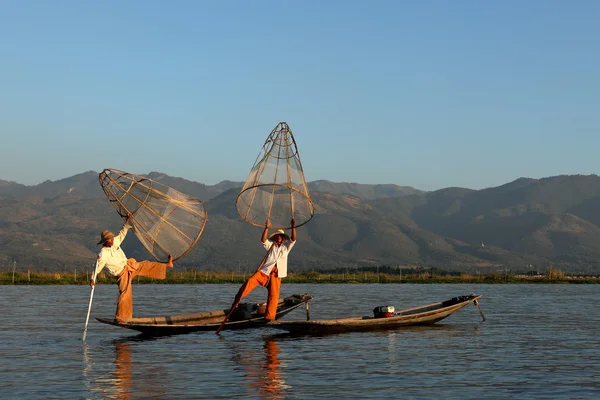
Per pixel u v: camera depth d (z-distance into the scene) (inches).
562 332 928.3
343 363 673.6
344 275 3041.3
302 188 984.9
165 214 895.1
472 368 648.4
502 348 774.5
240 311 950.4
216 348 772.6
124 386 564.7
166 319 911.7
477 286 2493.8
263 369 639.8
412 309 1056.2
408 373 621.6
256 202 976.9
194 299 1588.3
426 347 780.0
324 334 903.1
